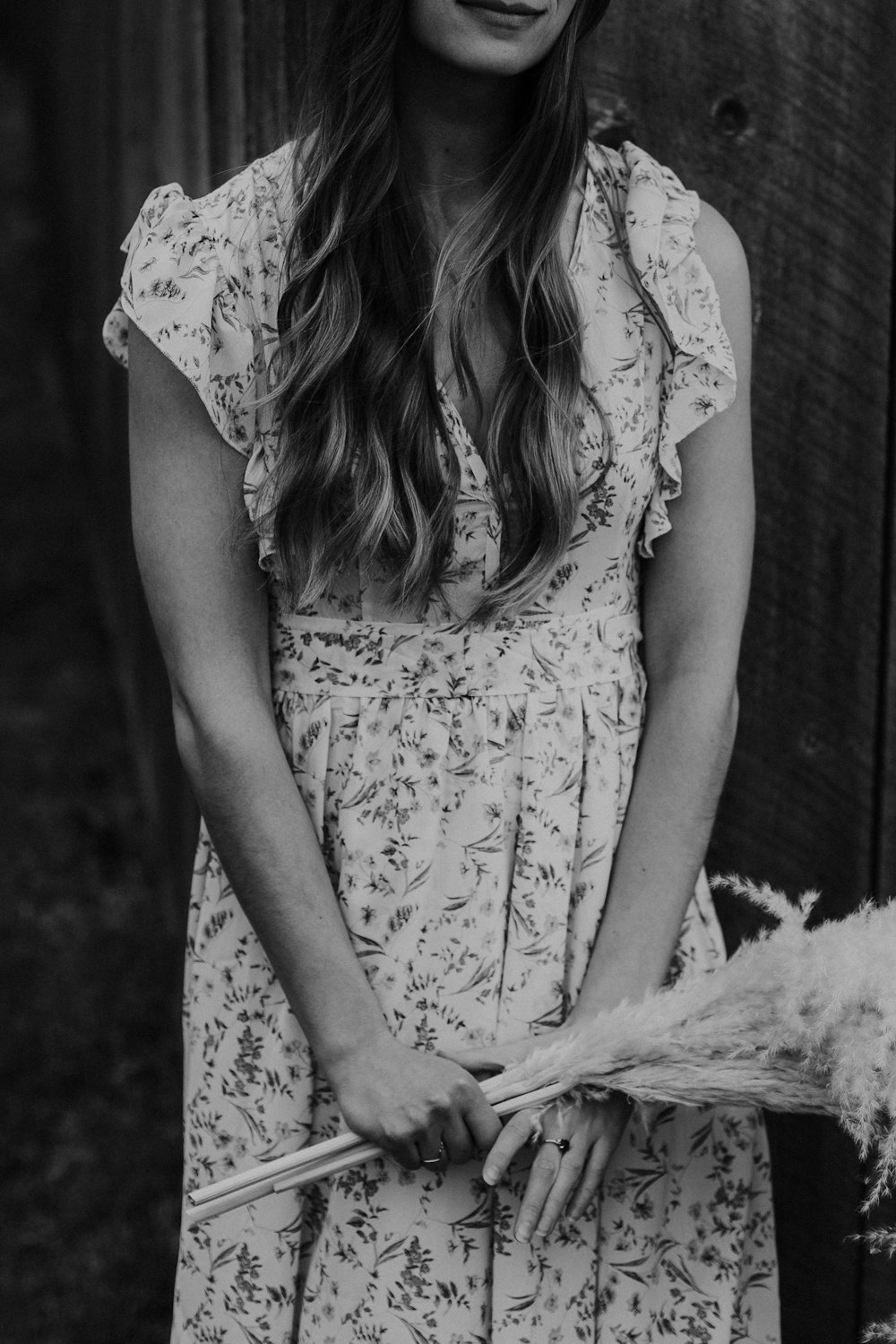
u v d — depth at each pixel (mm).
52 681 4777
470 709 1482
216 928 1580
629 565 1549
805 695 1918
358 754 1484
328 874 1495
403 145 1475
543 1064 1432
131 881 3732
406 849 1480
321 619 1491
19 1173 2826
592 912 1534
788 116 1794
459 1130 1426
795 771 1934
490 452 1435
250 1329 1548
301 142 1469
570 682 1510
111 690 4695
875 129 1791
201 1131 1602
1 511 6074
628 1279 1600
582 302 1479
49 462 6578
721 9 1775
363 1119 1425
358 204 1417
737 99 1795
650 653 1601
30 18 9812
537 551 1439
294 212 1447
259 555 1464
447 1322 1509
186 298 1421
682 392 1493
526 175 1441
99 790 4156
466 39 1365
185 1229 1606
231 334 1438
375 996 1460
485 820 1480
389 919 1489
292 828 1449
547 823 1497
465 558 1454
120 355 1541
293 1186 1460
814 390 1852
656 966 1507
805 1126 1982
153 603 1479
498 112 1464
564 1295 1538
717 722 1540
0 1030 3207
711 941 1683
